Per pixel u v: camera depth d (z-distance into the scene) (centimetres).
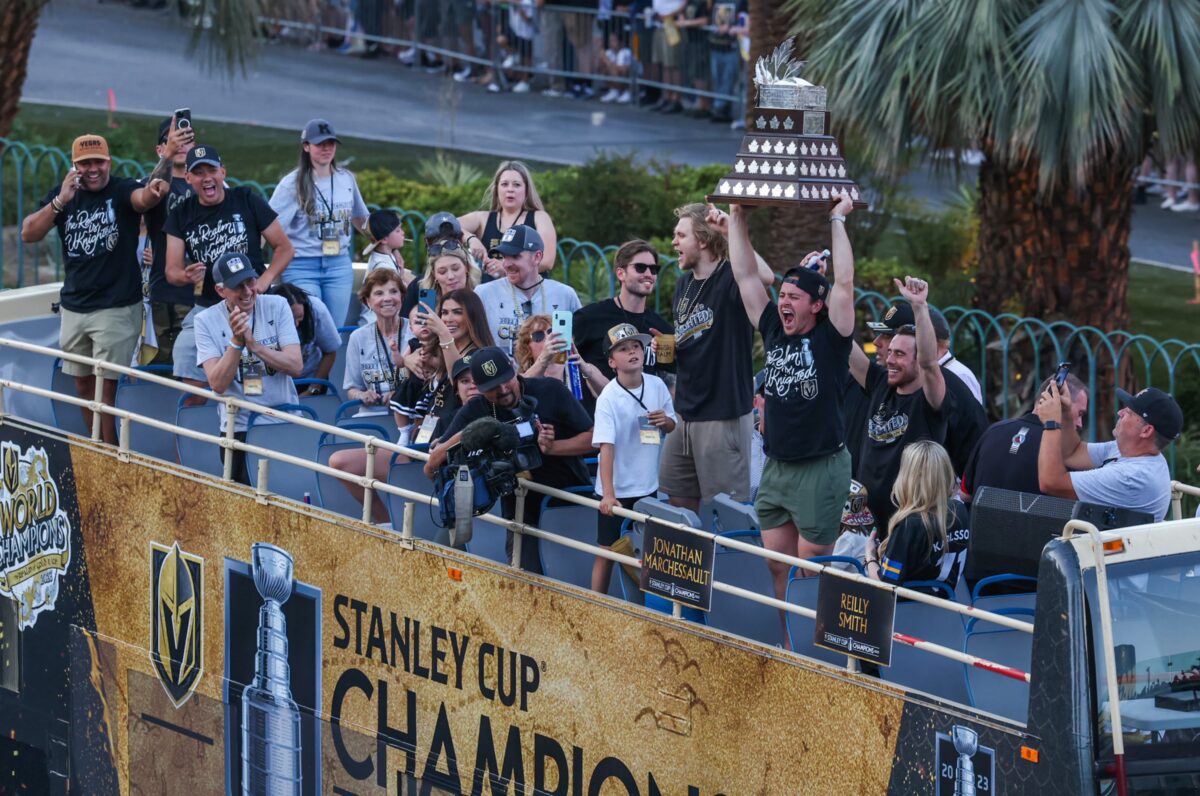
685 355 2097
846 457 1873
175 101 6906
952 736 1437
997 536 1684
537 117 6738
